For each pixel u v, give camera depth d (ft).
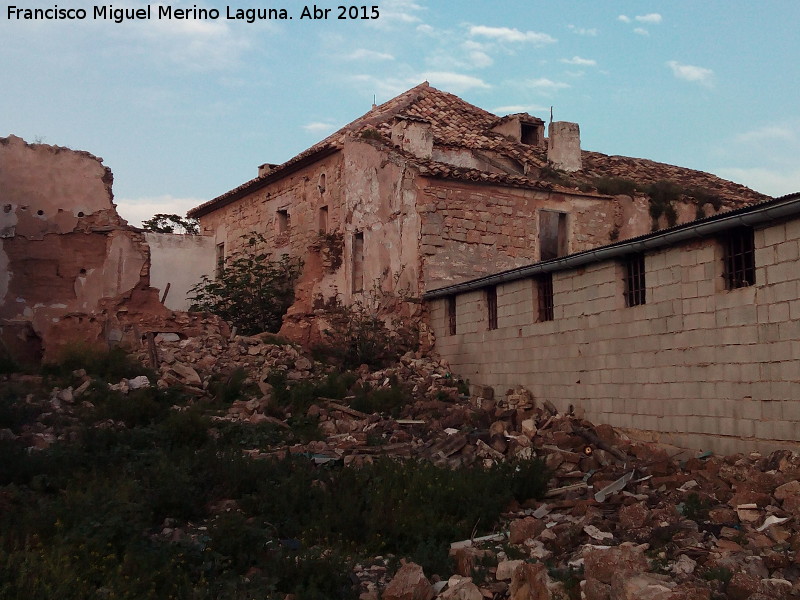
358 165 80.79
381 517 33.76
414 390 61.00
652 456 41.88
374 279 76.38
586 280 50.83
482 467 40.27
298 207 92.79
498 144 85.25
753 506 31.35
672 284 43.62
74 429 46.83
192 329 69.21
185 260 105.19
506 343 59.06
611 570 25.46
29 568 25.46
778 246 37.09
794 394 35.94
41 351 66.23
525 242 74.23
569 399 51.85
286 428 51.24
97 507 32.48
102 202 69.92
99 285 68.49
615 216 79.25
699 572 25.89
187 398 55.83
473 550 30.53
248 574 29.19
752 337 38.37
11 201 66.95
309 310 81.15
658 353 44.42
